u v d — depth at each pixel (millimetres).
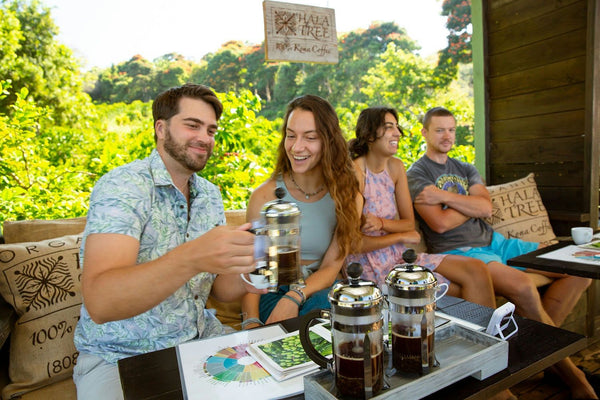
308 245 1814
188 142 1300
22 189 3096
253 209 1848
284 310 1493
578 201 2801
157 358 988
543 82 2912
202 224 1408
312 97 1773
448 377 803
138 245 1143
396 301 832
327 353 935
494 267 2090
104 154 3455
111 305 959
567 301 2299
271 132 3611
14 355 1443
